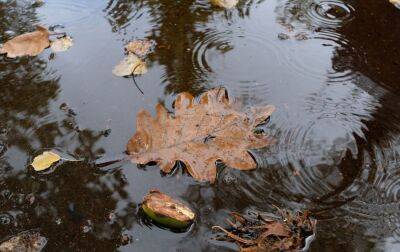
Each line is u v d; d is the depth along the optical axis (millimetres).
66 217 556
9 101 638
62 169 583
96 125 613
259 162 580
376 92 635
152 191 558
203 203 558
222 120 603
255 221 545
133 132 606
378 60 668
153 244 538
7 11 745
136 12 735
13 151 597
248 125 600
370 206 552
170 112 620
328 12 728
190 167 575
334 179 568
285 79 649
